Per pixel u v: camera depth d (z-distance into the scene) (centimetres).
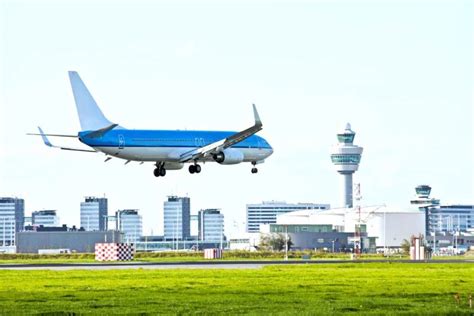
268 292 14362
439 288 15312
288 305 12375
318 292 14412
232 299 13175
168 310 11756
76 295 13812
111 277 17950
